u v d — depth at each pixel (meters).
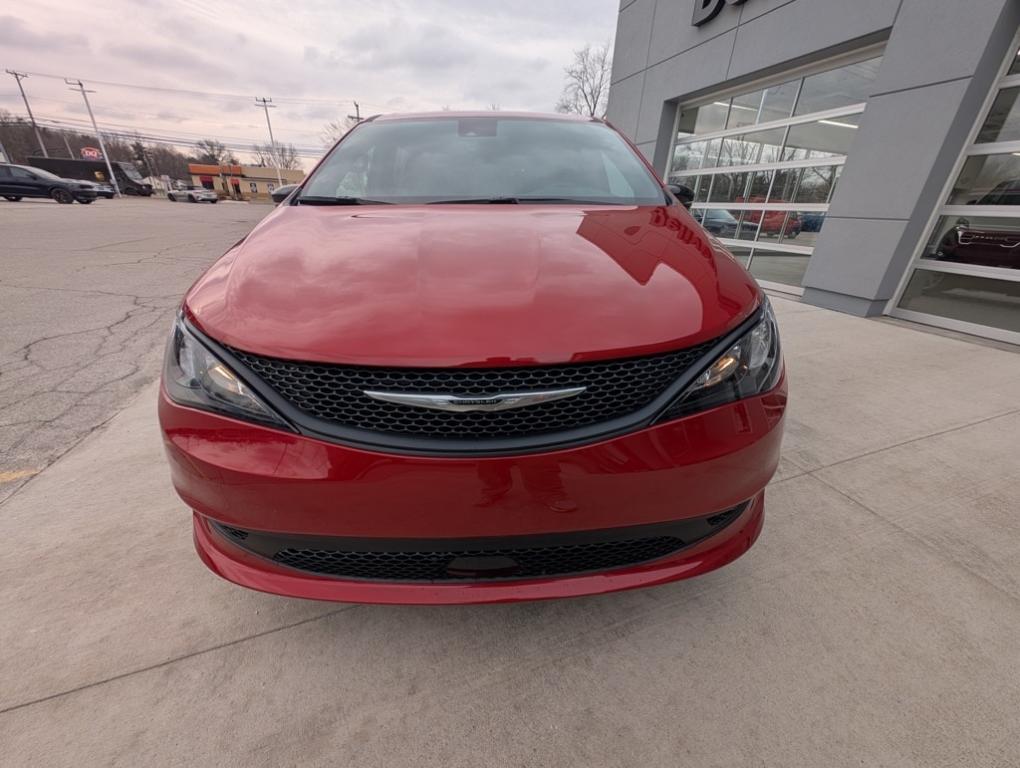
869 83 4.72
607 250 1.35
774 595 1.53
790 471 2.16
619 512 1.09
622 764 1.10
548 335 1.04
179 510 1.87
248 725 1.16
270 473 1.04
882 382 3.10
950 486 2.07
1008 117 3.82
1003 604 1.51
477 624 1.43
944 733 1.16
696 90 6.63
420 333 1.03
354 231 1.46
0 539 1.70
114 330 3.93
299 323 1.07
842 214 4.81
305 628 1.41
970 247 4.08
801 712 1.20
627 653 1.35
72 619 1.41
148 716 1.17
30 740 1.12
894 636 1.40
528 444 1.03
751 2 5.59
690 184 7.37
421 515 1.04
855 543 1.75
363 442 1.02
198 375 1.10
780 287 5.87
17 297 4.93
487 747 1.13
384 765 1.09
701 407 1.10
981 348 3.78
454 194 1.90
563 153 2.15
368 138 2.24
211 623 1.41
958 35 3.81
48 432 2.39
